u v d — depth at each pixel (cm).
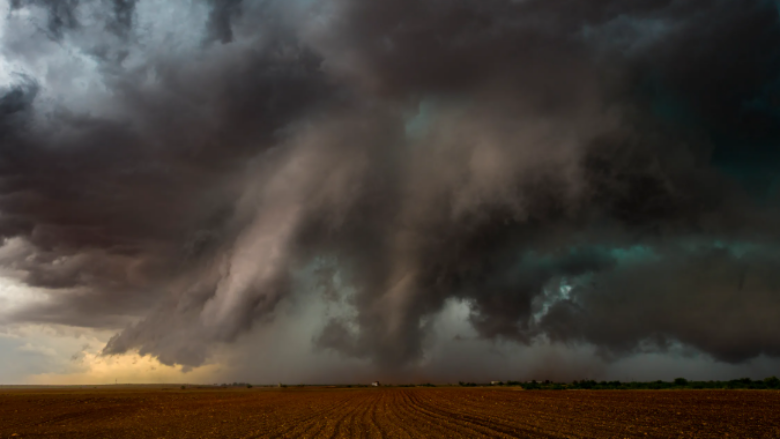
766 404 4478
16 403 6962
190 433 3169
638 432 2700
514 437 2538
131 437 3020
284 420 3950
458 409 4691
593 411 4128
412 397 7712
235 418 4316
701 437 2462
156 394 11481
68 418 4794
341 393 11125
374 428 3112
